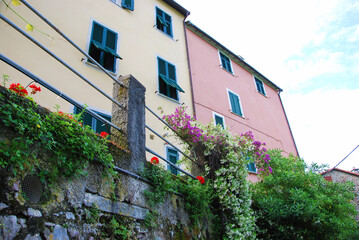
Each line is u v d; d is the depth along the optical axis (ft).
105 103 23.90
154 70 31.07
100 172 9.48
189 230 12.98
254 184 22.72
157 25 36.14
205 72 40.40
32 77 8.01
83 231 7.99
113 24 29.30
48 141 7.72
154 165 12.71
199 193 14.05
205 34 43.98
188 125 17.31
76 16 25.95
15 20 21.18
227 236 15.01
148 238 10.34
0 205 6.25
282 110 57.06
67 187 8.06
